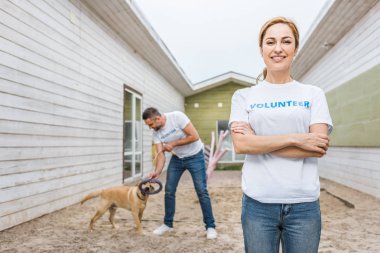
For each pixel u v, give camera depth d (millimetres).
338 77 9195
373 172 6980
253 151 1387
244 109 1498
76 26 6258
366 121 7145
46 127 5141
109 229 4207
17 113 4434
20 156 4496
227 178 11305
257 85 1511
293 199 1362
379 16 6512
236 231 4133
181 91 17812
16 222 4402
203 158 3863
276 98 1440
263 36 1468
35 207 4836
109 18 7559
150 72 12062
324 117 1401
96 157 7113
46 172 5137
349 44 8234
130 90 9664
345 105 8570
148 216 5012
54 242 3656
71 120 5984
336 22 7809
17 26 4453
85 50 6637
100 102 7379
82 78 6477
